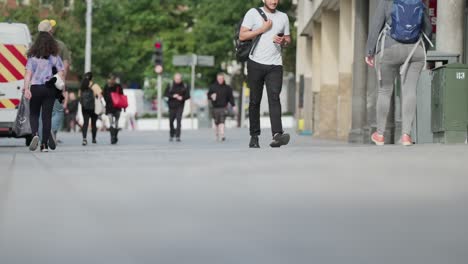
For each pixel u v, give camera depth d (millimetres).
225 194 12773
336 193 12703
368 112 48625
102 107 55844
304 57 85688
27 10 142125
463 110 33344
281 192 12945
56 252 7977
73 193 13445
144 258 7590
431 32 29594
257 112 32594
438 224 9367
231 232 8891
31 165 21766
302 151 25500
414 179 14906
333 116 68750
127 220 9977
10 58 51188
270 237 8523
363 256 7535
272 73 32250
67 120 117750
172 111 64000
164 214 10492
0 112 51250
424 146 27797
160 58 111812
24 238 8828
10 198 12883
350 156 21953
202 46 132875
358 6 53125
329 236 8547
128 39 149625
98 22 146125
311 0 73875
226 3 129000
